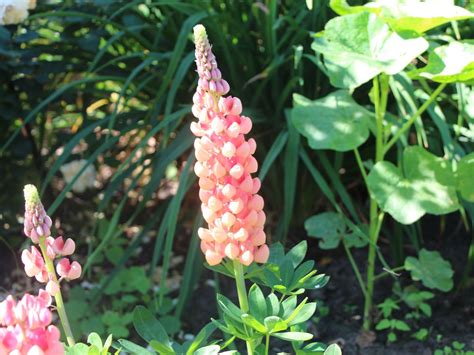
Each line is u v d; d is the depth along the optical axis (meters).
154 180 3.06
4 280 3.47
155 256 2.97
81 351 1.62
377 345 2.92
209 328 1.85
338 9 2.58
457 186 2.71
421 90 3.14
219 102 1.61
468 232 3.58
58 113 3.79
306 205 3.59
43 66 3.48
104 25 3.58
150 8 3.49
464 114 2.91
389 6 2.45
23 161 3.71
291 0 3.41
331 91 3.34
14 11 3.13
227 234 1.66
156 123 3.25
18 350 1.35
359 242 2.91
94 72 3.42
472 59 2.30
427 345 2.90
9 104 3.48
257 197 1.66
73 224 3.80
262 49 3.47
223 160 1.61
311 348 1.91
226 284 3.33
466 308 3.10
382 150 2.78
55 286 1.63
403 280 3.28
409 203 2.68
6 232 3.69
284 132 3.10
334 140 2.64
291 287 1.84
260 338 1.87
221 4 3.48
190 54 3.13
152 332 1.79
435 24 2.39
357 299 3.20
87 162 3.07
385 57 2.43
